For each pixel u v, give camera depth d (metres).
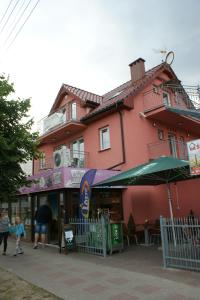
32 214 16.45
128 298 6.21
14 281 7.90
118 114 16.09
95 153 17.23
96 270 8.69
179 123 18.48
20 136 9.23
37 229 13.80
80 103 19.52
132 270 8.45
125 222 14.64
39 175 15.30
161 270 8.23
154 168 10.45
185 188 18.28
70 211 13.56
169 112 16.33
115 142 15.98
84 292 6.76
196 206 18.89
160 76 19.33
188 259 7.96
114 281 7.48
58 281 7.74
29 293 6.83
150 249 11.84
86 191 12.04
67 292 6.81
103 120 17.02
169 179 11.84
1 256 11.74
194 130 20.31
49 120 20.02
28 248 13.62
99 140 17.16
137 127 16.30
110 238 11.12
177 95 18.03
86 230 11.70
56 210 15.12
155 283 7.07
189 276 7.45
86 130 18.23
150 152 16.48
